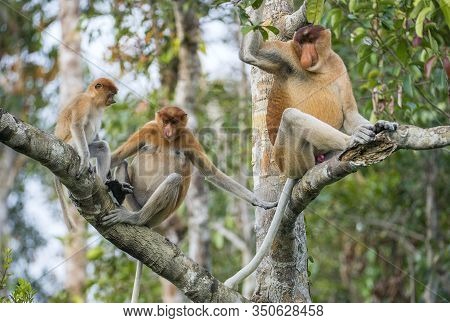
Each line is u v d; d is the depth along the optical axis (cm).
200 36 1155
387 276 1222
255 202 694
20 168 1555
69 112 736
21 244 1491
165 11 1143
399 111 880
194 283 587
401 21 816
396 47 877
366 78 929
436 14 797
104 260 1181
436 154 1205
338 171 568
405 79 816
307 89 687
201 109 1152
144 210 653
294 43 688
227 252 1336
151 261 587
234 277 623
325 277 1324
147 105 1127
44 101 1420
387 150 548
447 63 781
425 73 825
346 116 684
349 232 1268
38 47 1431
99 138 770
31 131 520
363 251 1273
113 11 1143
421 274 1155
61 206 730
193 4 1113
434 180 1196
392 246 1256
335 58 691
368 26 851
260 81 705
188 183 766
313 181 590
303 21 696
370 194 1298
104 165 729
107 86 746
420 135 540
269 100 697
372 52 869
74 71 1275
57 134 741
